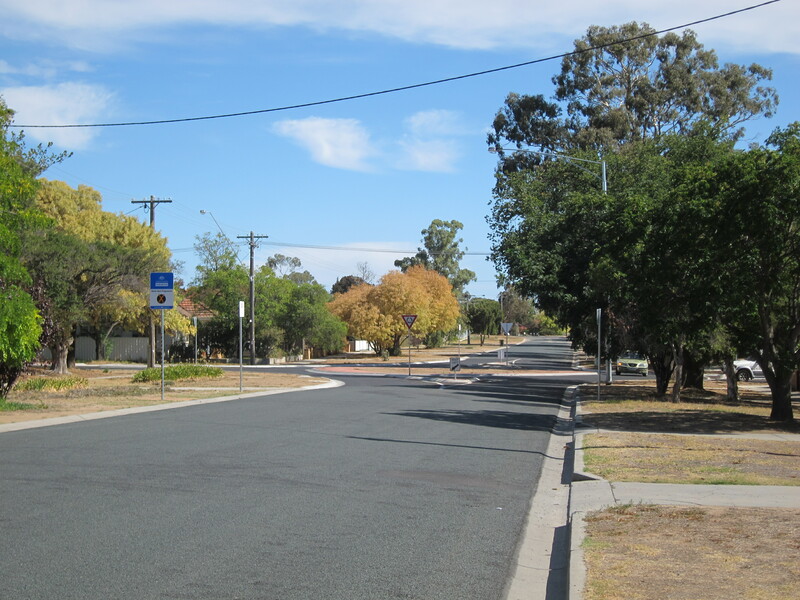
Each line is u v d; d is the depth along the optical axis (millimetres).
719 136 32094
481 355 79562
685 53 52031
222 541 7496
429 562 7047
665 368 28703
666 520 8477
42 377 32250
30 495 9391
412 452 13539
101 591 5984
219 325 63562
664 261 20516
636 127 52438
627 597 5777
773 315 21500
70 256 35938
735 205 18141
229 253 64500
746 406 25438
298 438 14844
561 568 7273
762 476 11281
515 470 12234
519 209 37000
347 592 6117
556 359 73625
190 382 31703
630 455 13406
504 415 21219
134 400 22656
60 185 50500
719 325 22609
